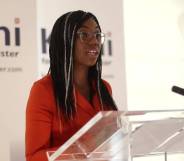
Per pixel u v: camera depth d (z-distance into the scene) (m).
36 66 5.15
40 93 2.85
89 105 2.97
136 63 6.74
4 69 5.03
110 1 5.80
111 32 5.79
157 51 6.87
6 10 5.05
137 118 1.87
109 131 1.87
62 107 2.85
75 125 2.87
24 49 5.11
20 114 5.06
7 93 5.02
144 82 6.78
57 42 3.01
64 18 3.03
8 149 4.98
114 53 5.79
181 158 6.27
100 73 3.15
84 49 2.93
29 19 5.14
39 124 2.72
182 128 2.12
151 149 2.28
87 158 2.04
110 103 3.16
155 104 6.86
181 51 6.95
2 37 5.03
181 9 6.92
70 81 2.93
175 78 6.96
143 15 6.78
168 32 6.90
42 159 2.42
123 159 2.06
